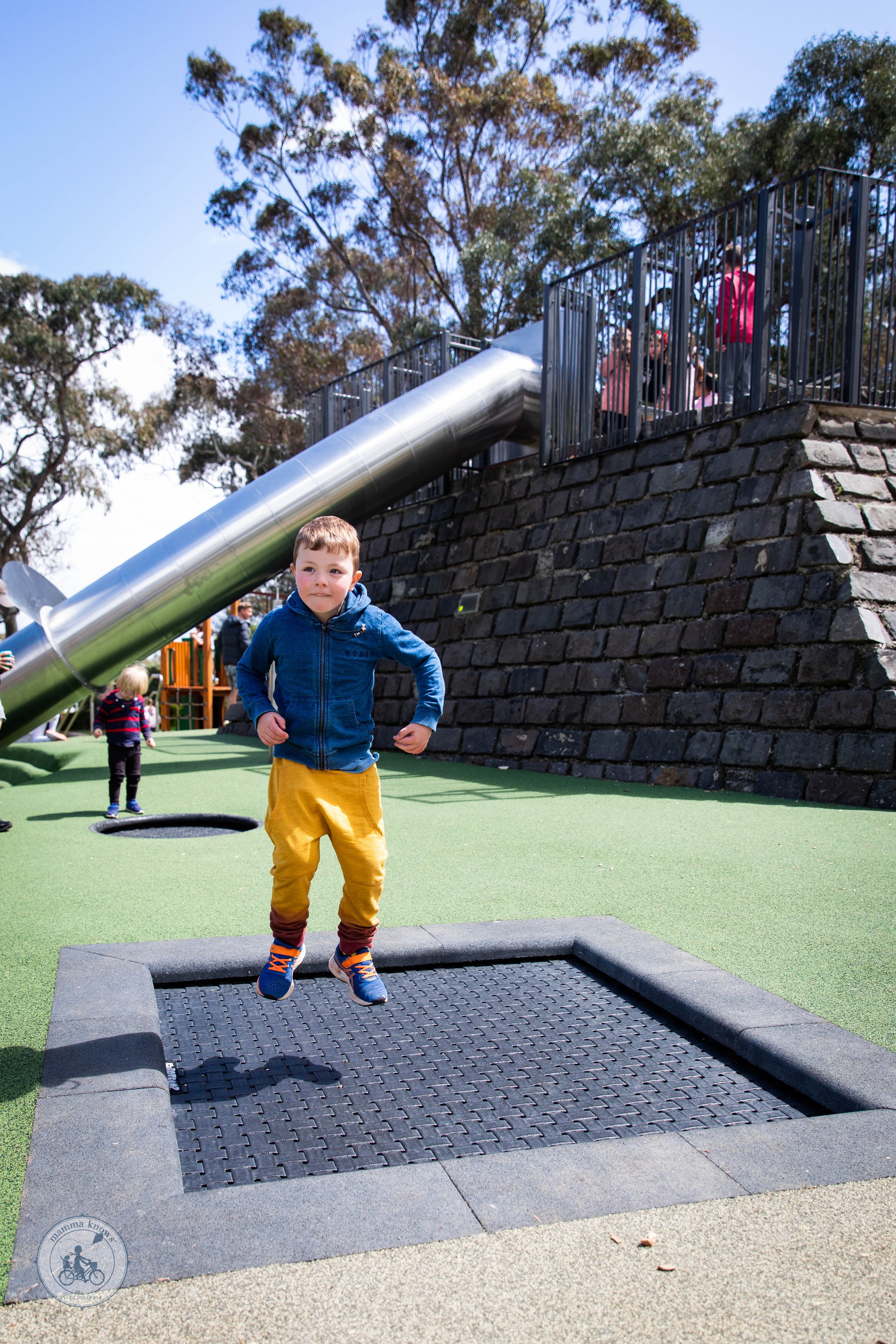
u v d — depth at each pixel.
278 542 8.54
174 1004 2.91
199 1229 1.58
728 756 7.20
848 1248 1.53
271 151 25.58
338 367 27.52
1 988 2.83
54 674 7.75
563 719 8.89
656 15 23.23
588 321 9.78
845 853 4.65
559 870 4.43
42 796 7.91
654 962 3.03
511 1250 1.52
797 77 20.58
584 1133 2.09
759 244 7.79
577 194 22.80
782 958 3.09
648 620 8.29
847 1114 2.01
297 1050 2.56
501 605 10.22
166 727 22.25
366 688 2.53
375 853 2.50
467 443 10.02
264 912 3.75
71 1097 2.06
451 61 24.61
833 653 6.71
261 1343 1.30
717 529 7.92
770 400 7.96
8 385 28.12
